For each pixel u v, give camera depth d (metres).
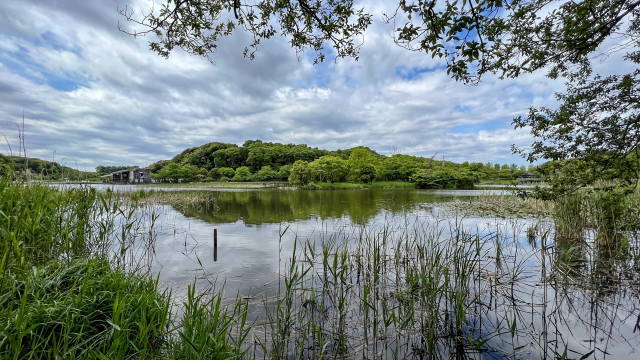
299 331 3.72
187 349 2.61
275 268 6.21
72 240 4.97
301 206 18.78
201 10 4.26
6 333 2.28
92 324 2.89
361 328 3.92
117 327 2.40
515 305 4.59
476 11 2.93
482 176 62.59
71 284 3.43
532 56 4.17
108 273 3.70
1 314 2.44
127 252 7.27
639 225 6.73
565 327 3.93
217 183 66.62
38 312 2.56
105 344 2.56
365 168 64.12
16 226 3.63
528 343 3.55
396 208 17.23
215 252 7.35
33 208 4.34
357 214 14.72
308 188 50.84
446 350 3.45
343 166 61.12
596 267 5.86
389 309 4.31
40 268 3.41
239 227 11.03
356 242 8.48
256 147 92.50
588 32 3.80
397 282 5.47
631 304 4.59
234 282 5.38
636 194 7.67
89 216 5.93
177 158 106.38
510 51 4.26
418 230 10.18
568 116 4.98
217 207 17.91
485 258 7.07
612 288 5.17
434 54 3.39
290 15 4.48
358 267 6.16
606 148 4.90
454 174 52.44
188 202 19.22
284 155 87.44
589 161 5.18
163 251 7.52
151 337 2.96
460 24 3.01
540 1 3.71
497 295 4.95
